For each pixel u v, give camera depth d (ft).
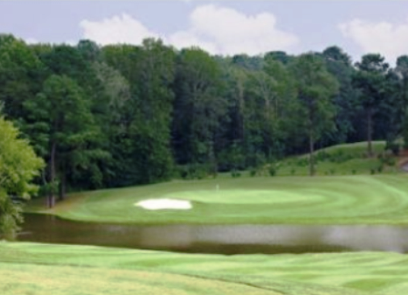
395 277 77.46
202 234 155.43
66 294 53.67
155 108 324.19
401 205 188.75
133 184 305.12
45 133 239.09
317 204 191.21
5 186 148.05
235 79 390.63
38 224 184.75
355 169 310.04
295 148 389.60
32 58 268.41
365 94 341.62
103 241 151.33
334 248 132.77
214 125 367.25
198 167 341.62
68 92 240.32
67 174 275.80
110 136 296.92
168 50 351.25
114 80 306.14
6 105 253.03
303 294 63.26
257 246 137.59
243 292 62.28
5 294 51.70
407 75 349.41
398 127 355.56
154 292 57.72
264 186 243.19
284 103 370.12
